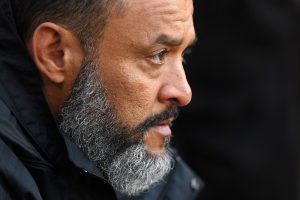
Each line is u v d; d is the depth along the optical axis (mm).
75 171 5875
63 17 5852
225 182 10820
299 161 11555
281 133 10859
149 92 5863
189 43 5969
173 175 6812
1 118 5742
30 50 5949
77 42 5871
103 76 5875
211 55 10492
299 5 10781
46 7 5859
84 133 5965
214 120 10672
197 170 10867
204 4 10375
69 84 5949
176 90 5906
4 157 5613
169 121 6012
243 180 10789
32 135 5824
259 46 10555
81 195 5906
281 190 10992
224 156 10719
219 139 10703
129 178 5984
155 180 6047
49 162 5871
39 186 5816
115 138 5934
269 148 10789
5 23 5859
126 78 5836
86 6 5797
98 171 5859
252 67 10547
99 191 5918
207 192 10867
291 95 11008
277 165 10891
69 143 5840
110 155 5969
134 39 5781
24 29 5938
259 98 10625
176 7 5801
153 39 5777
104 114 5910
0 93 5824
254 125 10695
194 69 10547
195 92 10617
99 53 5852
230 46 10477
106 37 5812
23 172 5617
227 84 10586
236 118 10664
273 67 10656
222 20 10406
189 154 10859
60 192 5855
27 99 5852
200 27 10453
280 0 10586
